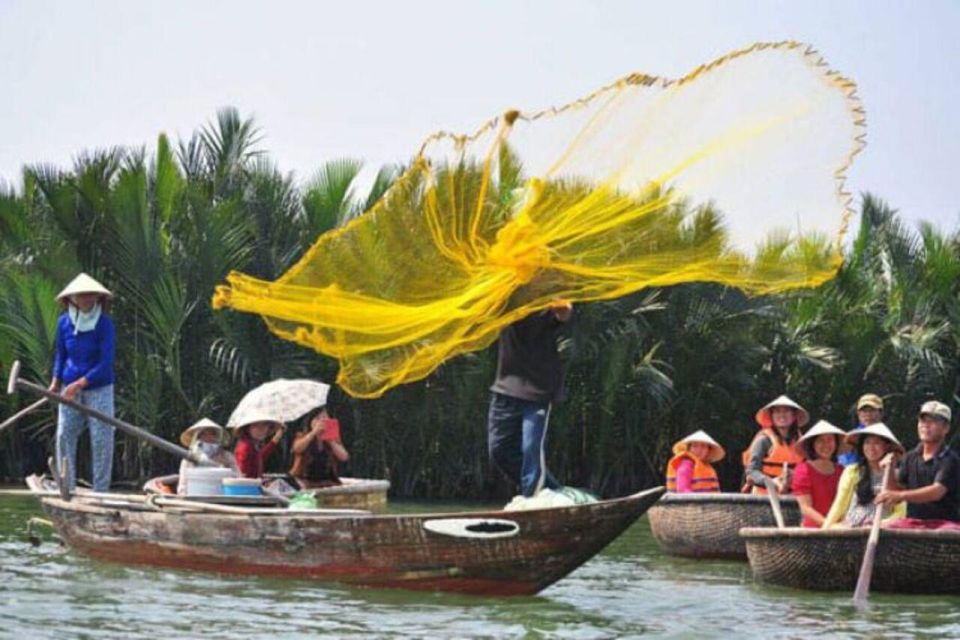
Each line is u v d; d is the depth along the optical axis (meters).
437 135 11.14
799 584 12.92
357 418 26.72
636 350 26.14
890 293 28.50
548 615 11.04
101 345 15.27
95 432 15.20
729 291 25.98
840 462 15.05
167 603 11.16
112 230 25.08
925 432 12.88
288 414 15.69
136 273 25.00
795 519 15.31
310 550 12.19
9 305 25.06
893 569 12.52
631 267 10.63
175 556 12.97
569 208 10.70
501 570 11.52
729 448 28.83
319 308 11.89
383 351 12.02
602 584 13.27
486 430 26.81
